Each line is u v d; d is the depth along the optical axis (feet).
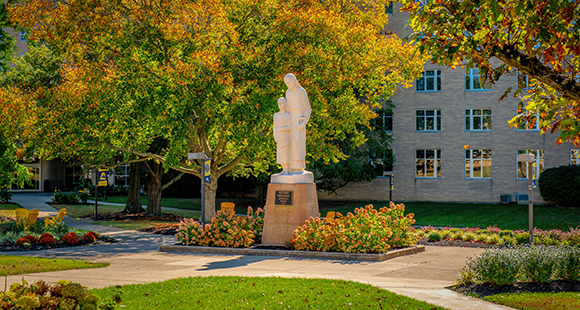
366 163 130.52
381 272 38.99
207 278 34.45
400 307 26.32
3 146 81.10
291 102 55.06
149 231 78.59
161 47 74.90
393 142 139.13
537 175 129.80
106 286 32.45
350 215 52.47
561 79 22.30
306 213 53.47
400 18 137.18
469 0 22.36
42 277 36.24
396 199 139.13
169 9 72.33
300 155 55.01
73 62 91.30
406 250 51.08
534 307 26.91
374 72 83.97
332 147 81.61
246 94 74.90
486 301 28.58
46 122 77.82
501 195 129.39
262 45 78.02
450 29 23.57
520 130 131.23
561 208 115.03
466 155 135.23
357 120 83.41
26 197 155.02
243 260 46.29
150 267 42.22
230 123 75.15
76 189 170.09
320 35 74.23
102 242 64.08
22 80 94.68
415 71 82.89
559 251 34.60
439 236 63.82
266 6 76.33
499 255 33.27
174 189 167.94
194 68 67.82
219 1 73.10
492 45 23.07
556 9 20.89
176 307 26.43
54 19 72.18
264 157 86.63
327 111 79.15
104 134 82.23
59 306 18.72
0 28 88.28
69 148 83.82
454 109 135.74
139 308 26.07
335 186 132.77
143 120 77.46
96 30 71.00
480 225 97.40
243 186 154.10
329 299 27.91
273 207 54.34
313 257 47.93
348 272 38.81
